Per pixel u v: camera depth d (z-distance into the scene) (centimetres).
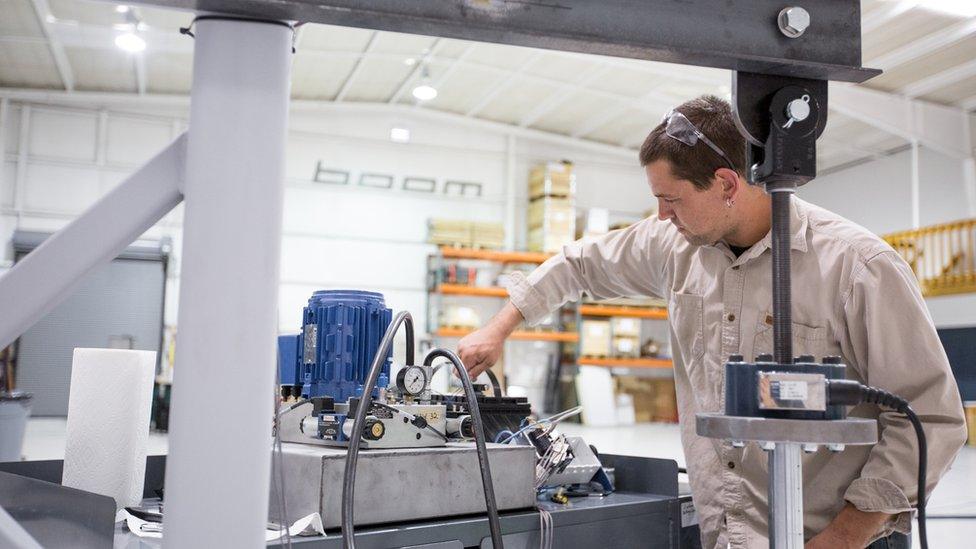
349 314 113
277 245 59
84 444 109
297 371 123
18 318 59
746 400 65
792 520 64
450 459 98
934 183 841
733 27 66
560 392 951
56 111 782
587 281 143
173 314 797
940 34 621
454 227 864
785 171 67
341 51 715
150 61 714
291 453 92
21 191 766
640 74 756
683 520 126
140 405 112
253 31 58
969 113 783
